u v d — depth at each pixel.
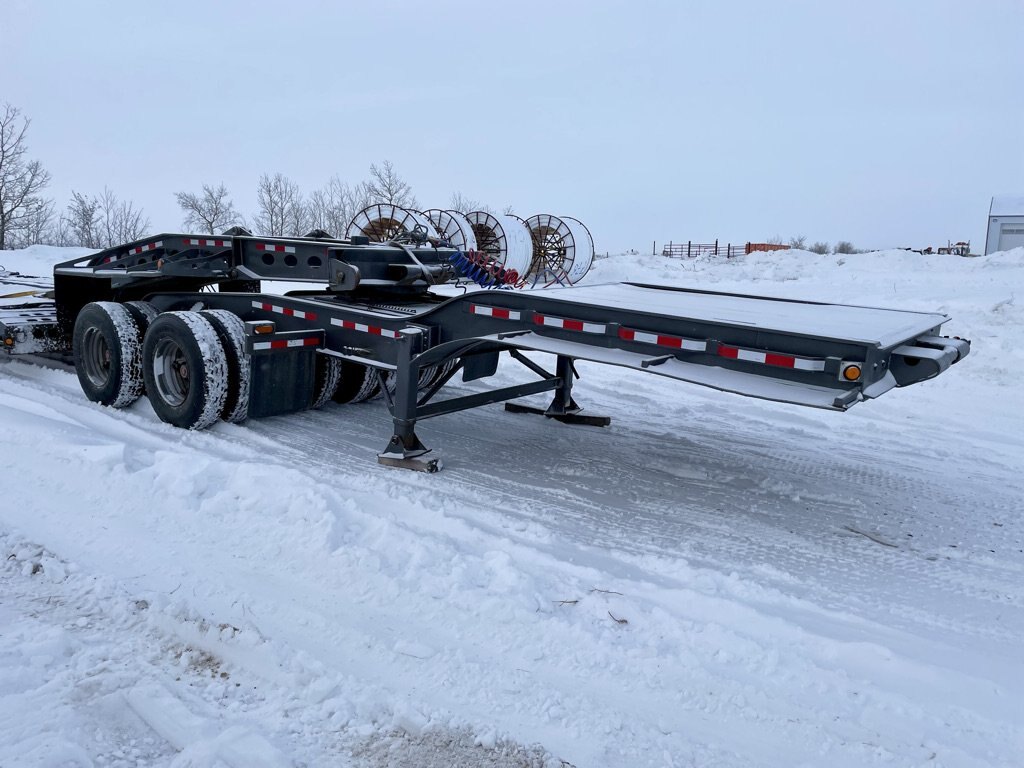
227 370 6.04
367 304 7.04
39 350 7.74
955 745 2.66
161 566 3.72
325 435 6.30
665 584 3.85
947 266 26.95
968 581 4.07
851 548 4.46
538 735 2.65
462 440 6.36
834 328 4.21
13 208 36.50
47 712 2.63
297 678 2.92
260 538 4.00
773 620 3.43
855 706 2.86
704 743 2.65
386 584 3.56
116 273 7.23
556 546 4.26
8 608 3.33
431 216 20.66
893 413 7.91
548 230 25.14
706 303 5.48
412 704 2.78
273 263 6.83
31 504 4.38
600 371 9.57
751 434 6.89
